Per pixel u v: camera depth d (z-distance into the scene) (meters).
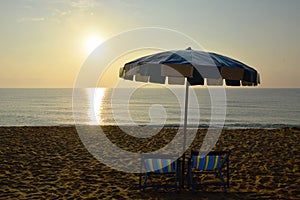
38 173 6.38
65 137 11.09
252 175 6.26
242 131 12.75
